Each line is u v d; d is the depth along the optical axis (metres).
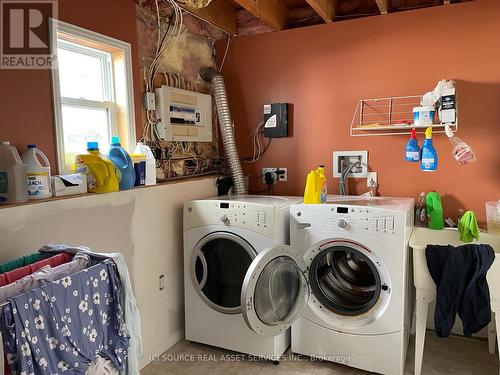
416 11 2.46
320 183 2.32
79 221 1.82
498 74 2.29
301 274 2.13
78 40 1.98
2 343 0.98
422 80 2.48
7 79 1.63
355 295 2.22
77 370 1.19
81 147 2.10
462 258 1.87
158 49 2.51
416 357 2.08
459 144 2.33
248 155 3.10
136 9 2.32
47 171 1.69
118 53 2.21
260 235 2.21
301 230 2.22
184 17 2.75
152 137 2.49
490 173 2.36
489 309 1.84
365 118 2.66
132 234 2.15
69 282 1.18
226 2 3.00
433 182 2.51
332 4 2.72
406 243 2.04
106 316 1.33
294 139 2.92
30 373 1.04
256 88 3.02
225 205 2.30
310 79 2.82
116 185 2.00
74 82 2.06
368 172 2.69
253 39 3.00
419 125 2.33
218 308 2.39
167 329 2.49
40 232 1.64
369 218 2.04
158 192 2.33
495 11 2.27
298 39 2.84
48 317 1.11
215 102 3.00
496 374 2.14
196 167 2.90
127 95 2.23
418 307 2.06
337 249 2.16
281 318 2.07
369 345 2.11
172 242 2.48
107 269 1.33
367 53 2.62
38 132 1.76
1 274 1.20
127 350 1.38
